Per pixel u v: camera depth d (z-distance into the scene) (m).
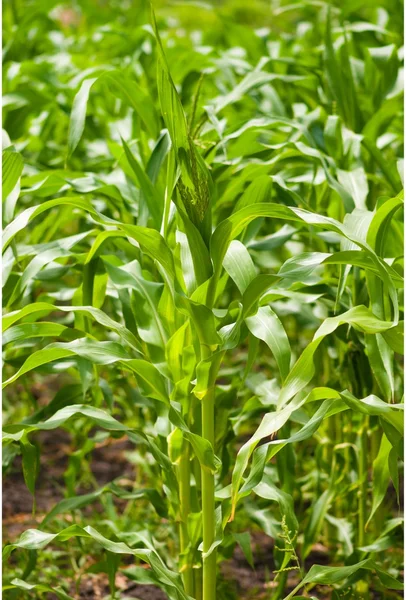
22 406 7.10
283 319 7.02
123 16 9.84
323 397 3.96
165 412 4.52
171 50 6.59
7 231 4.14
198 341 4.18
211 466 4.12
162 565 4.30
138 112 5.11
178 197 4.04
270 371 6.97
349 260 3.97
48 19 8.41
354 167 5.31
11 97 5.81
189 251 4.25
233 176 5.26
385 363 4.30
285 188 4.61
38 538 4.33
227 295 6.52
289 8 7.11
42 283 5.87
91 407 4.45
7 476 6.39
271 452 4.05
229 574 5.37
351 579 4.70
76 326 4.83
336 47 6.30
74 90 5.81
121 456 6.80
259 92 6.21
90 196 5.34
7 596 4.77
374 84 5.86
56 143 7.31
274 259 5.75
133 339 4.28
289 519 4.43
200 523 4.40
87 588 5.27
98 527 5.54
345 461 5.21
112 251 5.23
